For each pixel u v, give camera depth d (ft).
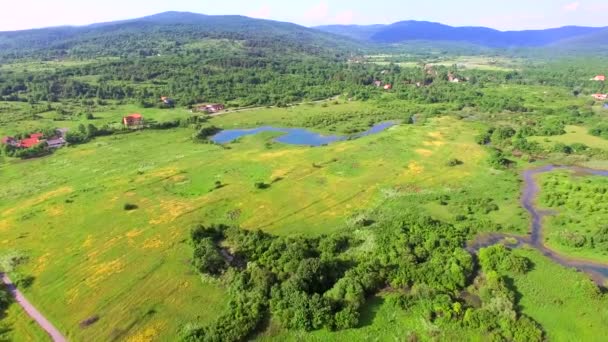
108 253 225.97
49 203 292.81
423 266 202.69
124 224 258.57
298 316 168.55
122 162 380.58
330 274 197.57
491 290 184.96
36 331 171.83
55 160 392.06
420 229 241.55
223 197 298.35
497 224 252.83
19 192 317.22
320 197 298.56
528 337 159.53
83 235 246.27
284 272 196.34
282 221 264.31
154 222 260.62
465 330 165.17
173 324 173.17
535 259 215.51
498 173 341.21
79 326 173.47
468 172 344.90
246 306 175.73
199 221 262.47
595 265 211.82
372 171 347.56
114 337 167.32
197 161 378.73
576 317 173.06
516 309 177.99
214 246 221.25
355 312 172.55
